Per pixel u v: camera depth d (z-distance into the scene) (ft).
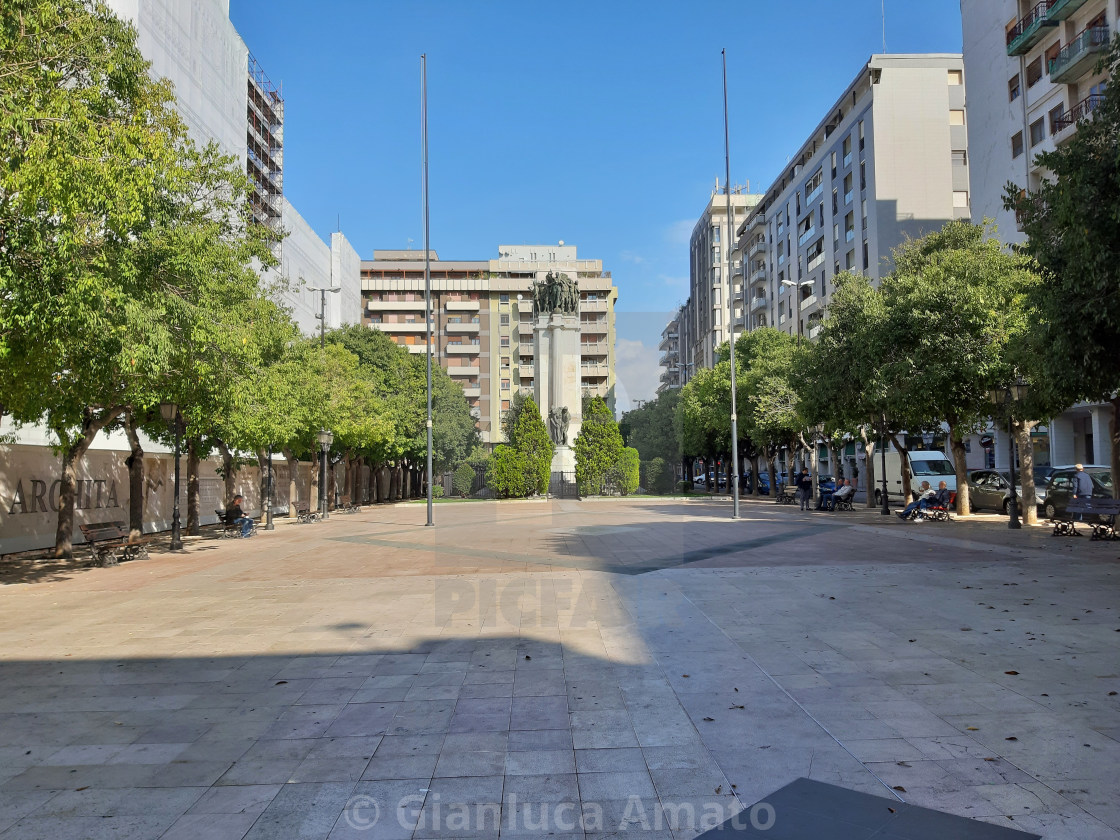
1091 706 16.24
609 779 12.78
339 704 17.37
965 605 27.94
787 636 23.16
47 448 60.39
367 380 135.44
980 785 12.31
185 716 16.76
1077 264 35.29
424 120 81.41
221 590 36.47
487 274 245.45
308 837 10.94
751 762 13.42
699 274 288.71
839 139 159.02
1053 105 94.17
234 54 143.02
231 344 48.60
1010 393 55.16
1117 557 41.06
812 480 101.14
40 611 31.55
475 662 20.74
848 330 73.87
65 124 29.07
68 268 28.76
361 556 51.34
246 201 62.18
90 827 11.40
